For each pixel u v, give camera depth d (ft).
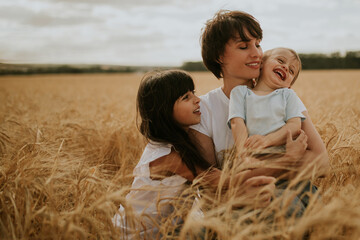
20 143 8.65
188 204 5.39
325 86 46.55
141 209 5.85
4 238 4.58
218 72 6.83
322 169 5.18
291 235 3.57
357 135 6.75
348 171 5.96
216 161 6.33
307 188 5.14
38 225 5.28
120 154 10.24
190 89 6.14
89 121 12.62
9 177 5.83
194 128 6.37
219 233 4.13
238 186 4.79
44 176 5.78
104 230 4.97
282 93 5.90
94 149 10.57
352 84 47.03
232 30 5.93
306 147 5.16
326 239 3.78
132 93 42.98
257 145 5.00
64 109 16.67
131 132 11.34
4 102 25.20
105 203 4.66
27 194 4.71
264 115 5.60
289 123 5.54
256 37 6.04
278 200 3.95
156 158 5.83
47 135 9.77
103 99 32.78
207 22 6.61
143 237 5.47
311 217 3.48
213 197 5.25
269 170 5.15
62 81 110.42
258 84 6.39
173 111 6.02
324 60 209.67
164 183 5.82
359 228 3.33
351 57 205.77
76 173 6.14
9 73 207.72
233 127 5.74
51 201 4.99
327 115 10.81
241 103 5.91
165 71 6.35
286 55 6.28
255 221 3.93
